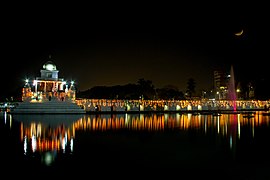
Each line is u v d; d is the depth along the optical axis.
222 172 21.77
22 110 99.62
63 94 107.19
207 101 144.38
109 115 97.94
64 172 21.73
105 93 159.62
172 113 116.19
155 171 21.94
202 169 22.61
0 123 60.69
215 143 34.94
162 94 168.00
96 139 38.34
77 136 41.31
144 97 155.62
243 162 24.95
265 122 66.62
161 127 54.72
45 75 117.81
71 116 88.88
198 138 39.34
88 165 23.78
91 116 90.56
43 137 39.91
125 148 31.50
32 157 26.77
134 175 20.98
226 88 197.50
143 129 50.97
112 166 23.44
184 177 20.55
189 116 93.44
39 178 20.28
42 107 101.06
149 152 29.22
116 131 47.72
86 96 158.38
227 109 144.38
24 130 47.88
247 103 148.50
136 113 114.81
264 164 24.20
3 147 31.89
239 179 20.22
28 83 109.56
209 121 70.44
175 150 30.34
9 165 23.81
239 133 44.81
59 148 31.39
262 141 36.53
